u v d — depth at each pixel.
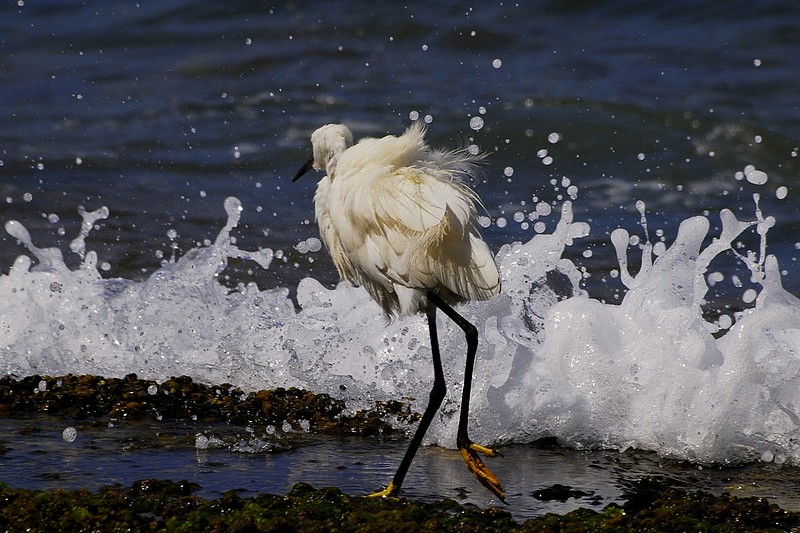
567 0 30.81
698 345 9.41
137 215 18.23
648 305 9.90
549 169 21.06
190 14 32.56
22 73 29.06
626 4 30.41
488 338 10.05
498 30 29.50
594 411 9.32
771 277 9.84
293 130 23.42
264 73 27.98
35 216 18.02
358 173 7.95
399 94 25.31
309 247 11.91
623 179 20.48
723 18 29.47
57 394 10.30
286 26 31.09
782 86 24.84
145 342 11.55
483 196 19.20
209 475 8.13
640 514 7.17
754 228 17.48
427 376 10.29
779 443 8.80
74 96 27.00
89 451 8.72
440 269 7.67
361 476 8.23
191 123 24.33
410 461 7.78
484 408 9.48
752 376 8.88
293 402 10.27
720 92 24.50
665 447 9.02
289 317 11.75
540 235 10.84
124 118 24.95
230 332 11.58
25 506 7.10
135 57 30.14
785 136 21.75
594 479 8.27
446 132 22.58
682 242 10.33
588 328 9.60
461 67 27.36
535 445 9.33
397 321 10.88
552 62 27.23
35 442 8.95
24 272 12.45
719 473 8.51
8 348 11.42
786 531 6.96
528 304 10.71
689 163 21.08
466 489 7.95
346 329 11.37
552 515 6.98
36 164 21.36
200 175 20.91
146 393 10.37
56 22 33.28
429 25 30.14
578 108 23.34
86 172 20.97
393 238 7.76
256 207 18.88
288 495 7.30
